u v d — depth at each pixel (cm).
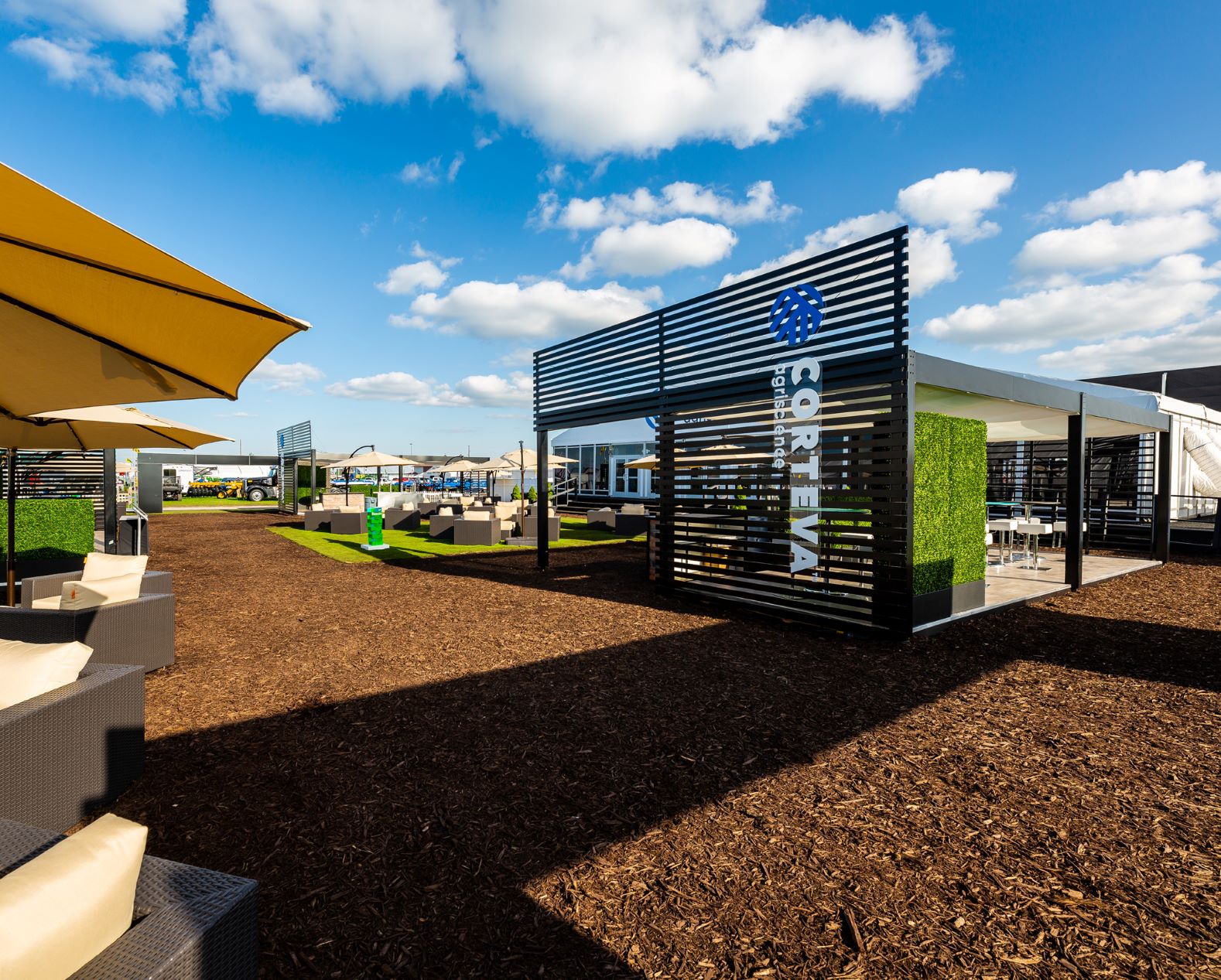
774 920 220
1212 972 196
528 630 664
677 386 854
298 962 197
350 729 392
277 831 274
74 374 267
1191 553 1362
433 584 957
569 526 2119
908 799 308
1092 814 294
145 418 596
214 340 216
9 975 93
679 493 846
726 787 319
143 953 113
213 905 129
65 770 268
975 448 743
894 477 612
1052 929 216
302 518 2412
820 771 338
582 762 348
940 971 196
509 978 192
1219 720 412
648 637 636
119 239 149
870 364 627
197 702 438
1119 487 1540
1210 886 240
